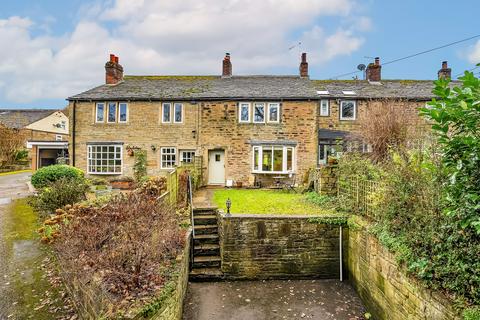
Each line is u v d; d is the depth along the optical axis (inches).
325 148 682.2
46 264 239.0
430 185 176.9
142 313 145.2
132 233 192.9
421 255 174.4
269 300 257.8
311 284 288.4
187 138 666.2
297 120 655.1
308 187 497.0
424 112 130.0
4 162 1042.1
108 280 163.8
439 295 151.9
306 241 299.3
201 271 295.0
